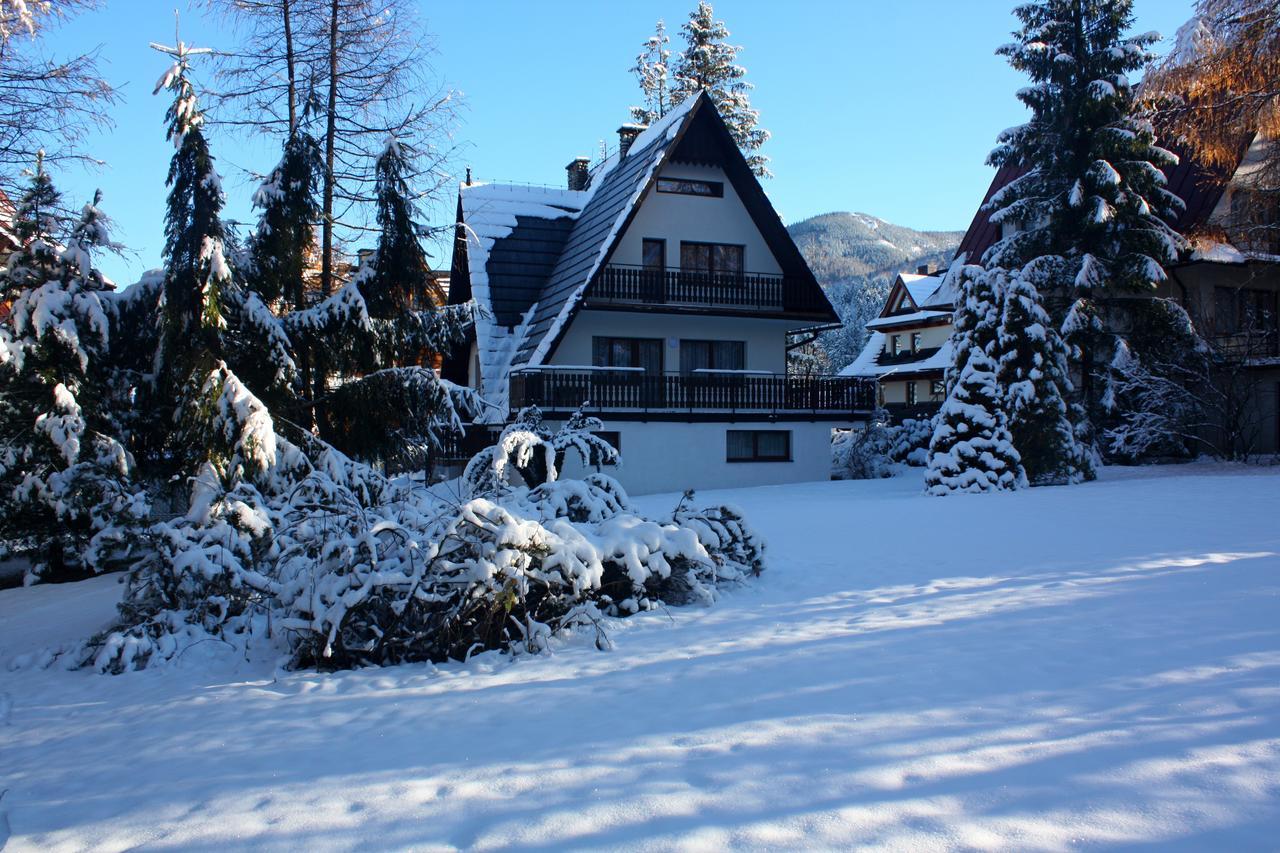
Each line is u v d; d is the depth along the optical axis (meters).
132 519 13.98
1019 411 18.20
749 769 4.06
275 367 14.58
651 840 3.41
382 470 16.75
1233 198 25.02
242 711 5.98
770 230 26.31
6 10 15.27
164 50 13.77
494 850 3.45
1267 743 3.91
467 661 6.99
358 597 6.92
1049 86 24.52
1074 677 5.09
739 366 26.86
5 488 14.01
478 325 25.95
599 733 4.82
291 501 9.58
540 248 28.36
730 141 25.28
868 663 5.73
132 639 7.69
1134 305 24.41
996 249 25.80
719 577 8.89
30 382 14.06
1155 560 8.80
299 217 15.84
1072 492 16.05
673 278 25.17
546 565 7.32
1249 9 19.59
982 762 3.91
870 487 21.69
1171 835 3.15
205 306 13.26
